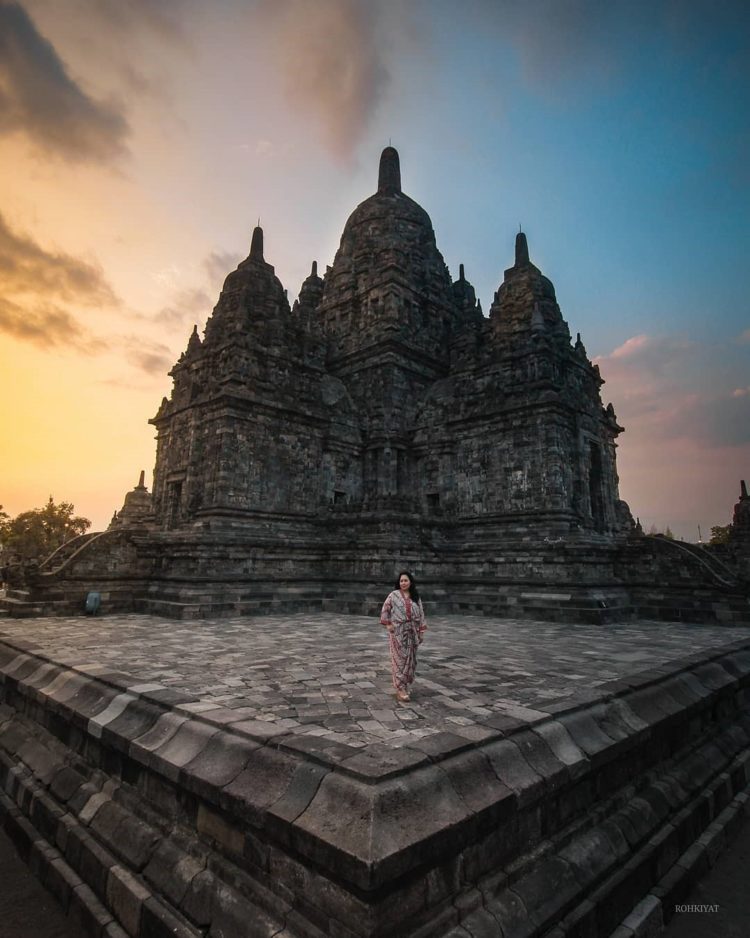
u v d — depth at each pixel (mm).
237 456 30500
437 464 35750
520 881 6297
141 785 8086
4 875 8617
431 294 46438
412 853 5008
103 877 7305
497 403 33062
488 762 6559
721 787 10562
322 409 35500
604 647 16375
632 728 8984
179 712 8391
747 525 46188
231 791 6242
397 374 40594
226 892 6035
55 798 9398
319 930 5141
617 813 8188
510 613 26469
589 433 34219
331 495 35281
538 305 36031
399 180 50781
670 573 26219
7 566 28438
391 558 27859
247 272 37875
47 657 13227
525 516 30656
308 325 38219
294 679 11328
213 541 26547
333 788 5617
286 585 28719
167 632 19234
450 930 5348
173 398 37250
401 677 9586
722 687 12398
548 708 8609
